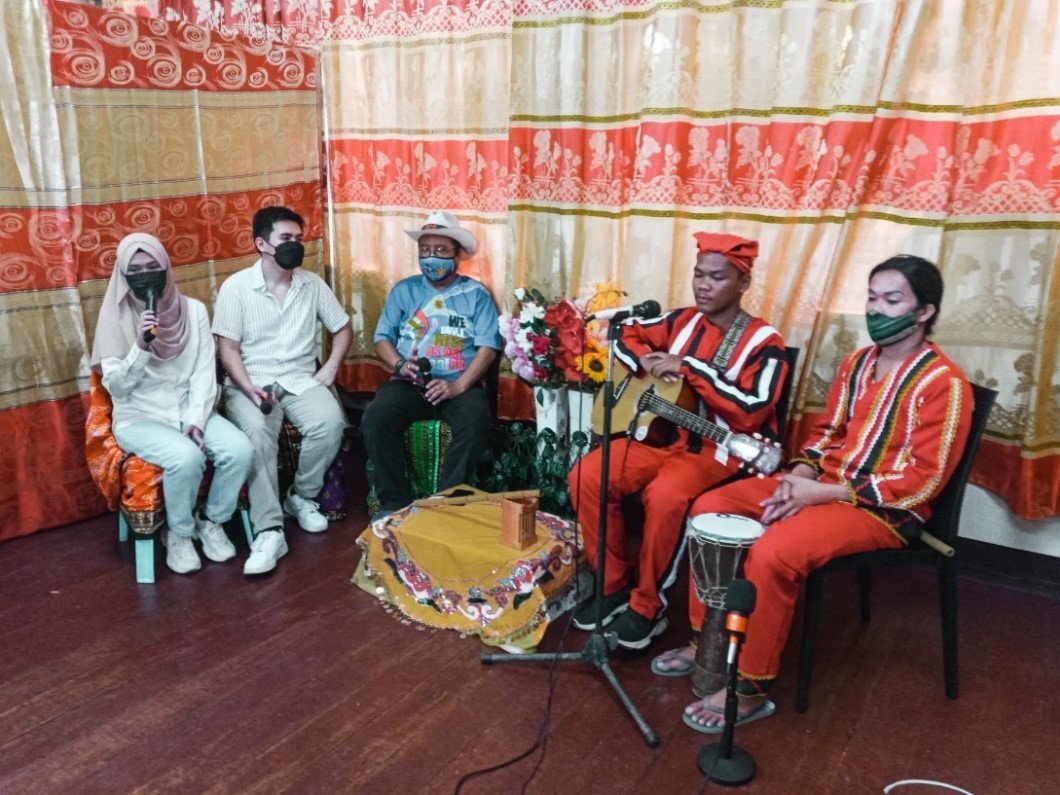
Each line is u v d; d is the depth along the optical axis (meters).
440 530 2.68
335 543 3.16
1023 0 2.45
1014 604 2.78
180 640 2.51
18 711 2.17
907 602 2.79
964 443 2.11
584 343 2.92
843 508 2.16
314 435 3.15
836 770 2.00
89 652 2.44
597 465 2.51
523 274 3.36
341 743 2.06
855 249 2.81
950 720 2.19
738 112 2.87
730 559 2.14
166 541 3.02
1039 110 2.48
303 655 2.44
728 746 1.95
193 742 2.06
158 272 2.79
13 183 2.90
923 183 2.67
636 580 2.72
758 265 2.93
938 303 2.16
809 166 2.81
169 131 3.30
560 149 3.19
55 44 2.92
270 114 3.66
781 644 2.13
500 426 3.39
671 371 2.48
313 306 3.34
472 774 1.96
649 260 3.06
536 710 2.20
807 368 2.88
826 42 2.71
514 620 2.48
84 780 1.93
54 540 3.15
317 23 3.74
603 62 3.05
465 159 3.47
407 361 3.25
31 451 3.11
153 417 2.92
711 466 2.48
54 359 3.10
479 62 3.29
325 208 3.98
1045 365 2.57
